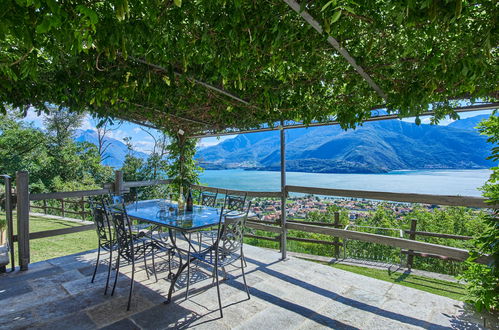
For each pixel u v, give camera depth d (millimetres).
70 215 10164
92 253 3975
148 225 3898
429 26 1787
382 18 1930
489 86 2381
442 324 2295
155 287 2928
